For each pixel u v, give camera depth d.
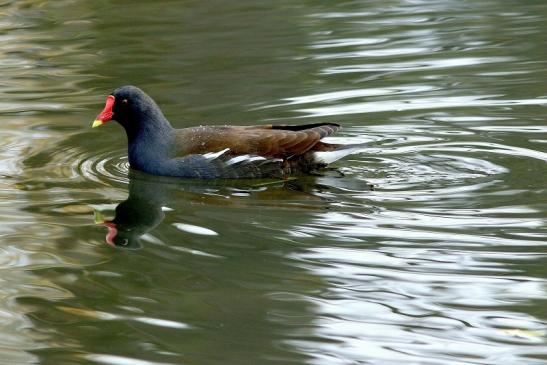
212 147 14.00
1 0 23.78
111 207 12.81
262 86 17.81
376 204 12.52
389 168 13.94
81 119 16.58
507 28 21.00
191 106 16.86
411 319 9.48
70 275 10.69
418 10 22.80
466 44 20.02
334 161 14.20
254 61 19.27
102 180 13.91
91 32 21.33
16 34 21.27
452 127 15.56
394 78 18.11
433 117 16.06
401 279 10.30
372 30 21.19
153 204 12.91
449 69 18.52
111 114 14.28
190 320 9.55
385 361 8.73
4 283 10.48
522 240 11.16
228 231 11.80
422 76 18.16
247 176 13.95
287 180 13.84
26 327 9.52
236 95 17.36
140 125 14.20
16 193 13.30
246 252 11.12
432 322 9.41
